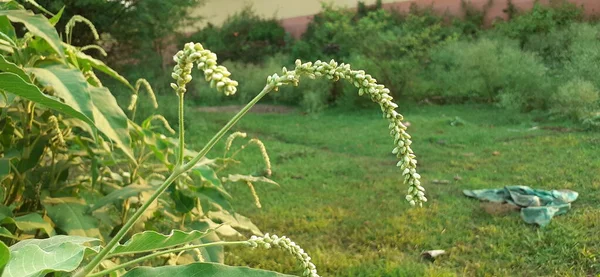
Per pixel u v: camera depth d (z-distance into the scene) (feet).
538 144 27.02
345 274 13.83
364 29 46.96
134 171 8.43
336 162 25.84
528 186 20.66
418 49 46.39
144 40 44.04
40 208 7.82
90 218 7.29
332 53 56.70
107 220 8.03
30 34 6.52
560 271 13.73
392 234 16.40
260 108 47.03
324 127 36.29
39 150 7.37
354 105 43.01
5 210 6.70
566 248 14.83
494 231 16.31
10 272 3.24
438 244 15.81
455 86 43.01
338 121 38.60
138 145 8.71
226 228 8.43
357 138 31.63
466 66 41.47
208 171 7.75
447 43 47.55
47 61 6.61
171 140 8.54
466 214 17.90
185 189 8.90
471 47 43.37
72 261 3.43
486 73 40.73
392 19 63.72
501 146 27.22
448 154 26.45
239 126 36.94
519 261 14.37
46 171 7.82
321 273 13.96
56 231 7.49
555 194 18.88
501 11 65.00
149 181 9.24
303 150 28.50
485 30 63.05
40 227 6.63
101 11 39.81
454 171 23.30
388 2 70.33
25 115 7.38
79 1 37.52
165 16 43.19
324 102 45.27
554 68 44.78
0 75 3.70
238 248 14.99
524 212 17.15
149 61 46.19
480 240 15.88
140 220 8.20
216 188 8.18
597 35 46.88
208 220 8.44
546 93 35.73
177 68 3.31
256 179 8.36
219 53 67.15
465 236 16.10
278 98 50.03
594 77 34.96
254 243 4.08
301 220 17.81
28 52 6.53
